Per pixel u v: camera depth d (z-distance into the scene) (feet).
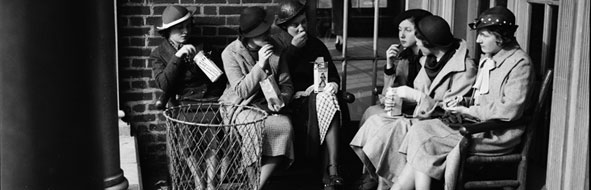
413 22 19.19
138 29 21.48
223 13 21.61
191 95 20.01
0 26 6.89
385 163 18.29
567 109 16.38
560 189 16.70
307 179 21.15
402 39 19.36
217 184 19.24
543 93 16.80
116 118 10.85
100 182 7.36
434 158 16.90
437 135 17.08
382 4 21.95
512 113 16.52
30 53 6.92
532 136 17.02
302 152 19.83
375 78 22.12
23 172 7.06
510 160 17.03
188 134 18.67
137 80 21.76
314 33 22.00
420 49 18.71
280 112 19.13
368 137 18.51
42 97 6.98
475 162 16.83
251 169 18.28
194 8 21.18
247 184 18.56
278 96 18.81
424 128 17.24
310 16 21.93
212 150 18.94
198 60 19.53
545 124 18.24
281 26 20.02
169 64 19.57
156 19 21.48
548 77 16.75
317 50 20.35
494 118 16.65
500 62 16.87
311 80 20.38
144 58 21.66
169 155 18.65
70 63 7.02
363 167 20.26
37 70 6.94
